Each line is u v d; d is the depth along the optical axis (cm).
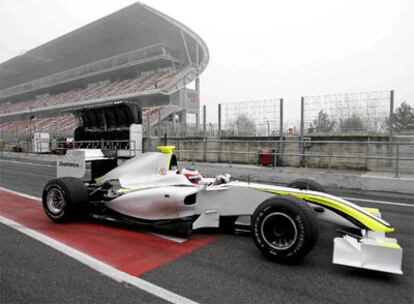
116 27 3609
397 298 245
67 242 371
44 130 3192
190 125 1529
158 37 3619
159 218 398
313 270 294
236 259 319
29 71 5703
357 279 276
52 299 242
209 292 252
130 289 257
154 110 2827
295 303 236
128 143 894
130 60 4009
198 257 325
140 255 330
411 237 403
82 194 446
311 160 1054
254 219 320
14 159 2081
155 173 438
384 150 936
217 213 387
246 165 1154
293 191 354
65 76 4950
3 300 241
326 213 337
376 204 605
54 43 4194
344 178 826
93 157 506
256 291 254
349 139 980
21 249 348
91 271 291
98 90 4116
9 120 5400
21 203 595
